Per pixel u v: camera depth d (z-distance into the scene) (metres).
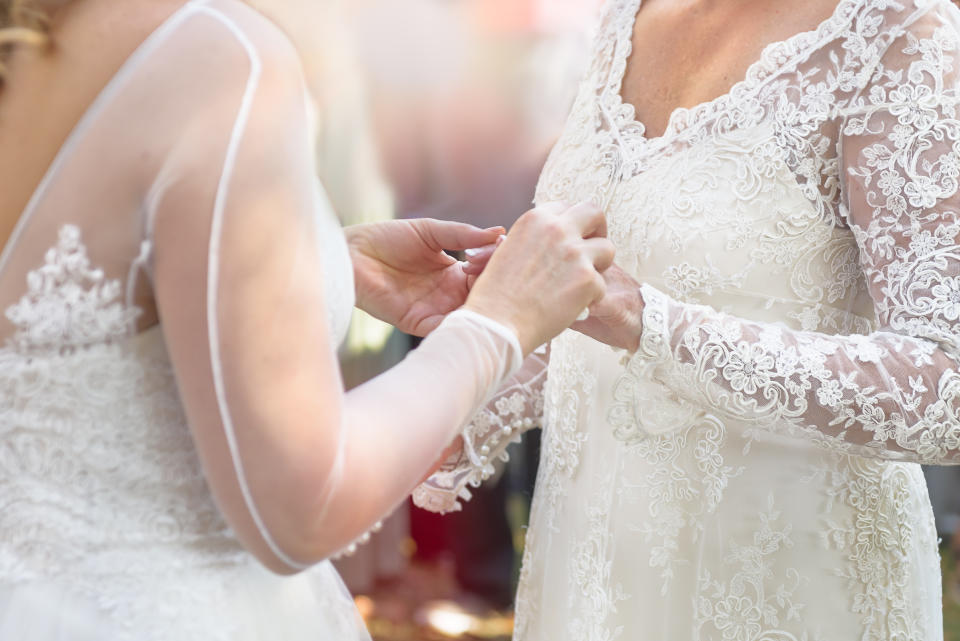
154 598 1.15
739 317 1.61
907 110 1.47
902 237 1.48
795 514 1.64
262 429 1.02
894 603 1.70
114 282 1.09
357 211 4.26
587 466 1.80
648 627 1.71
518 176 4.65
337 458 1.05
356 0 4.11
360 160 4.22
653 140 1.69
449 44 4.44
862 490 1.66
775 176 1.58
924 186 1.45
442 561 5.17
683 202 1.62
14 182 1.13
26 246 1.11
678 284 1.63
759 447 1.64
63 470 1.13
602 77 1.85
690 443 1.66
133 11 1.12
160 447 1.15
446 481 2.04
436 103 4.38
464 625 4.50
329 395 1.06
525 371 2.05
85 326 1.09
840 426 1.49
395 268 1.81
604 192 1.72
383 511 1.11
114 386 1.12
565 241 1.32
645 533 1.70
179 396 1.14
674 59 1.74
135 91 1.07
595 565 1.77
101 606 1.14
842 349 1.50
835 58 1.54
